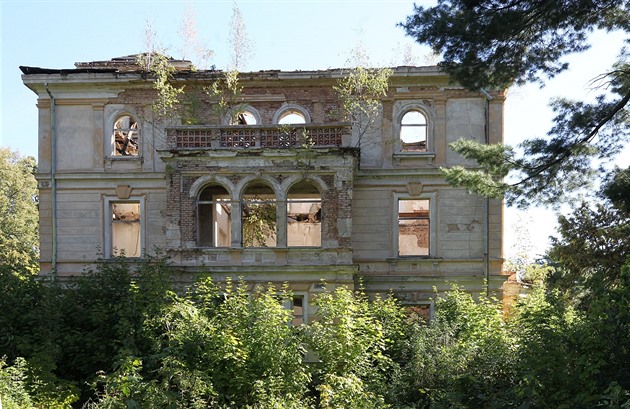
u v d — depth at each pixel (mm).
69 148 27359
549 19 16750
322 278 23547
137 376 15844
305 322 23438
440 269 26266
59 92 27484
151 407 15344
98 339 20344
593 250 23469
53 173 27078
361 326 20266
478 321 20859
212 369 17953
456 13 16969
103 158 27219
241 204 24109
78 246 26953
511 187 18516
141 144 27297
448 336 20219
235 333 18906
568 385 14797
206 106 27359
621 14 17203
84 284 22344
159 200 27062
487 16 16719
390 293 23969
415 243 28688
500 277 25891
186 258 23875
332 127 24125
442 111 26859
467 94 26781
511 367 17000
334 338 19516
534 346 15570
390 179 26719
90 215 27047
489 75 17812
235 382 17812
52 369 18688
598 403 13953
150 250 26797
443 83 26859
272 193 27359
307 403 17703
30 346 19797
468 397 17156
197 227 24125
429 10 17156
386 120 26984
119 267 24500
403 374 19078
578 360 14641
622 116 18156
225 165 24125
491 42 17094
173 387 17219
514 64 17688
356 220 26719
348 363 19000
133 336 19578
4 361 18328
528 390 15219
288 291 23578
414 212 27641
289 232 31422
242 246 24047
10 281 22484
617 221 23766
